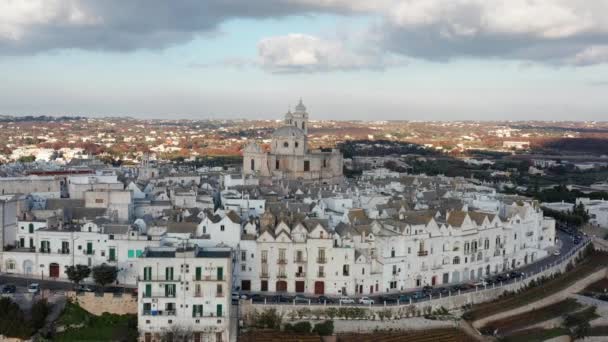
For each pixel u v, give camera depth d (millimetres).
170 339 190375
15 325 191875
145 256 194625
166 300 191500
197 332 192375
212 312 192875
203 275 192500
